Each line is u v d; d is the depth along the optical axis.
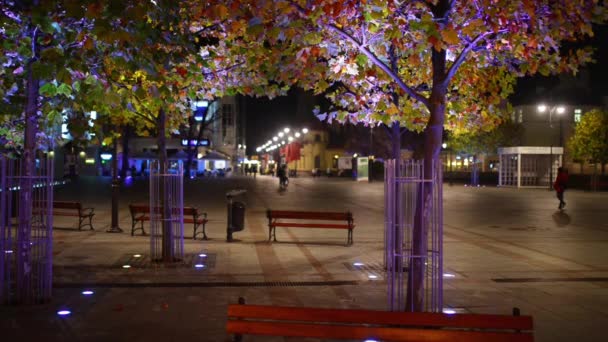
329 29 6.73
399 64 9.70
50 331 6.50
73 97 6.66
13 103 6.95
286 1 6.12
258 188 42.34
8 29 6.31
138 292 8.41
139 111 10.60
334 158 102.12
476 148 56.59
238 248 12.83
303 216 13.83
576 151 49.03
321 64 6.64
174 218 11.09
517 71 7.61
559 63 7.21
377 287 8.91
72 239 14.10
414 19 6.84
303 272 10.06
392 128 10.57
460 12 6.78
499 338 4.42
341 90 9.66
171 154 68.12
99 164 73.88
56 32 6.03
